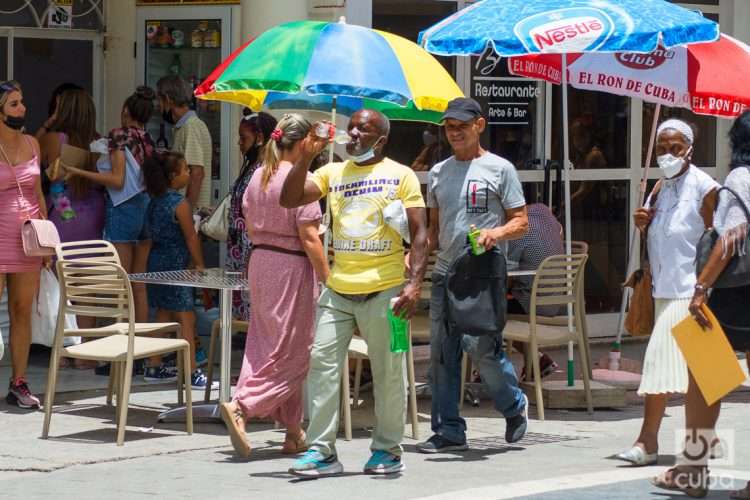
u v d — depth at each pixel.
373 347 11.70
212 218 16.16
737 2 21.23
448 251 12.80
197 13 19.58
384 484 11.53
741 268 10.84
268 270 12.15
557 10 14.17
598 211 20.47
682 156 12.39
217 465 12.34
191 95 19.67
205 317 19.86
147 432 13.89
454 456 12.94
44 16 19.58
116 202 17.31
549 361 16.83
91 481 11.66
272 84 12.81
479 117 12.78
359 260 11.62
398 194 11.59
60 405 15.37
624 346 20.50
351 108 15.52
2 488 11.38
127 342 13.87
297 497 10.99
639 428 14.58
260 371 12.18
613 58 16.12
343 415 14.06
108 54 20.11
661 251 12.40
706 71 15.84
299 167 11.48
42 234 14.75
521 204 12.68
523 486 11.48
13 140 15.15
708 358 10.96
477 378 16.53
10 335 15.23
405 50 13.59
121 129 17.39
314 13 17.77
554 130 19.89
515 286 16.50
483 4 14.73
